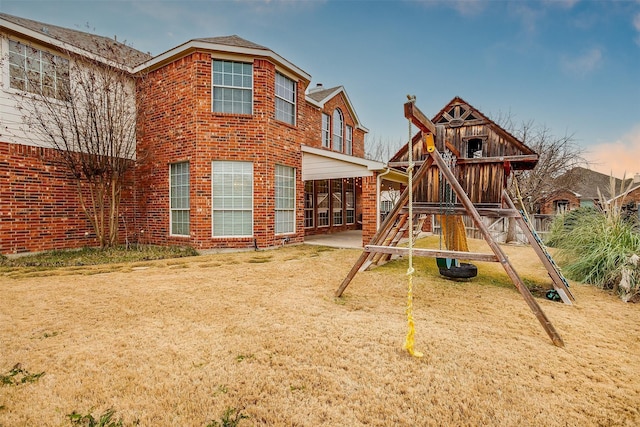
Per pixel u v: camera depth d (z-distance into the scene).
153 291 5.03
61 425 2.01
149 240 10.34
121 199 10.20
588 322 3.99
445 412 2.19
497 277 6.49
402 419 2.12
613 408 2.26
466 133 6.22
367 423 2.08
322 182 15.24
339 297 4.82
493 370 2.73
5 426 1.98
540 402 2.31
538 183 18.80
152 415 2.11
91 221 8.87
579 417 2.16
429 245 10.35
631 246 5.75
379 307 4.39
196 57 9.08
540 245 5.57
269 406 2.22
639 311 4.46
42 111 8.33
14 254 7.89
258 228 9.61
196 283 5.57
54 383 2.45
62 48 8.45
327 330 3.52
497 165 5.86
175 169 9.83
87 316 3.89
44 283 5.53
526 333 3.57
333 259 8.06
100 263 7.46
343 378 2.58
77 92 8.80
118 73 9.23
